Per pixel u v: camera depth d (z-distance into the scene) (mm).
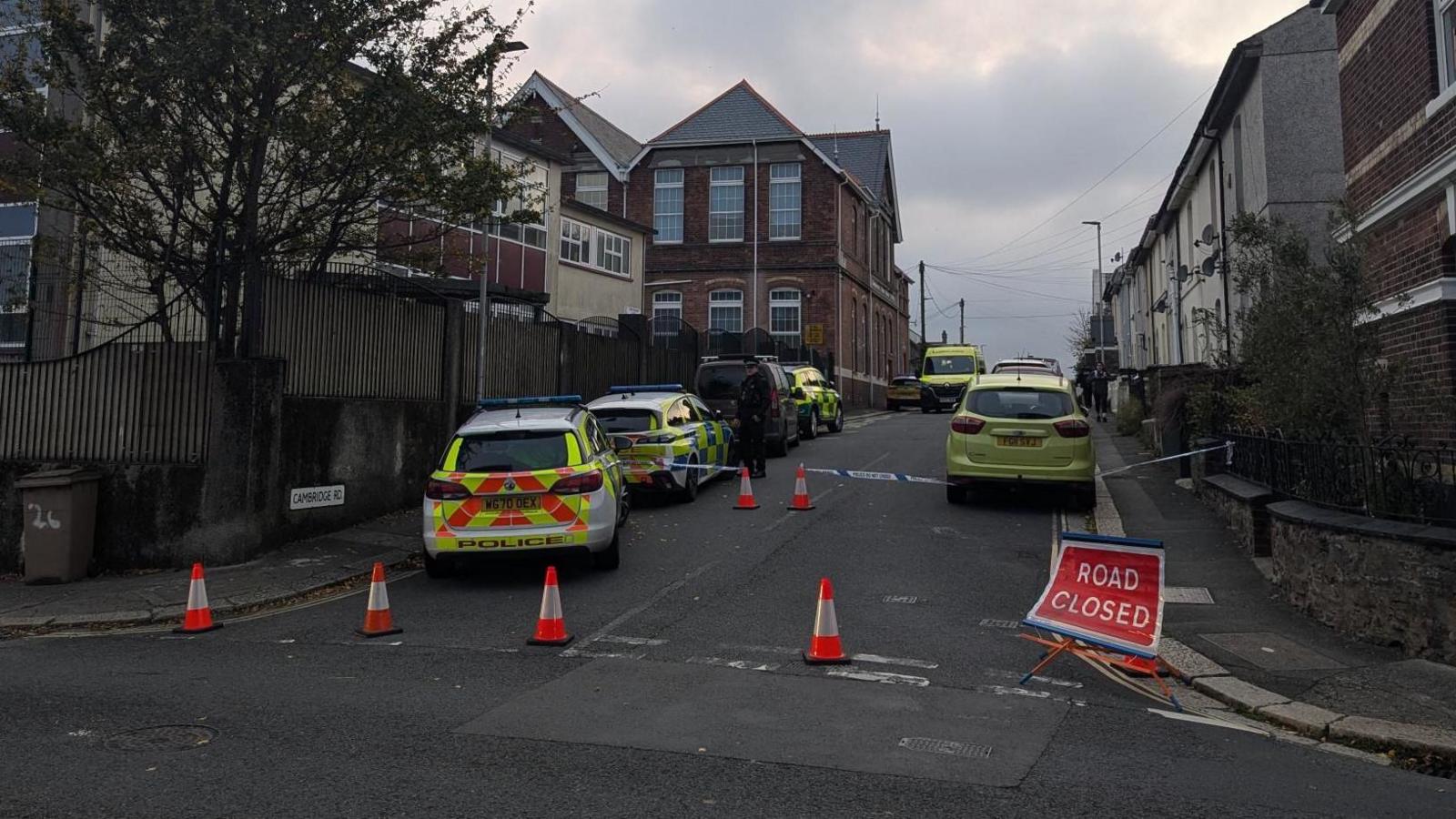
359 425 12852
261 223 12719
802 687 6223
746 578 9523
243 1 10695
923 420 31844
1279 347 8953
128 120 11328
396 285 14672
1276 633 7441
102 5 11023
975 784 4629
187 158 11734
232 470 10977
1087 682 6438
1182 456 14781
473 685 6340
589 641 7469
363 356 13086
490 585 9617
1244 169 19938
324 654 7305
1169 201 27812
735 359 19875
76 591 10156
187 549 11000
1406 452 7234
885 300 50406
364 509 12922
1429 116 9680
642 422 13680
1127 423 23250
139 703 6047
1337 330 8469
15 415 11914
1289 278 9062
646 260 39812
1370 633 7105
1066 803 4426
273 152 12578
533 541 9266
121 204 11773
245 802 4395
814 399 24453
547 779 4668
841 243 39781
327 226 13289
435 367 14516
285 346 11859
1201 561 9797
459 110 12625
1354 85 11930
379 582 7988
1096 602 6562
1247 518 9992
